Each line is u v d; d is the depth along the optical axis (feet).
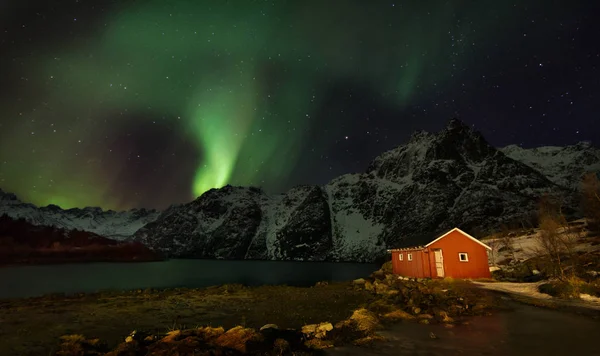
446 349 40.04
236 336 42.60
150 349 38.75
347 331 48.93
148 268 449.48
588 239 153.69
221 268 460.96
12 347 48.26
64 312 77.10
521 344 41.50
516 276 124.47
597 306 66.85
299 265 563.48
